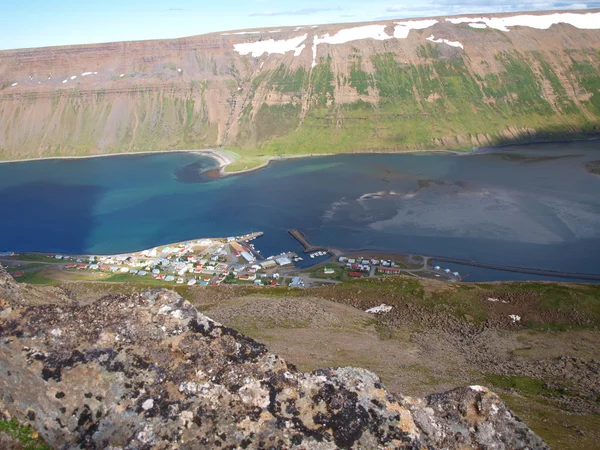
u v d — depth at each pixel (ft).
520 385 163.63
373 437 77.30
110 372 76.69
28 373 74.84
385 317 261.65
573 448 105.70
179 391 76.64
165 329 84.12
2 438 70.85
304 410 78.43
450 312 267.80
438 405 88.74
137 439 70.33
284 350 169.37
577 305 264.31
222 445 72.18
